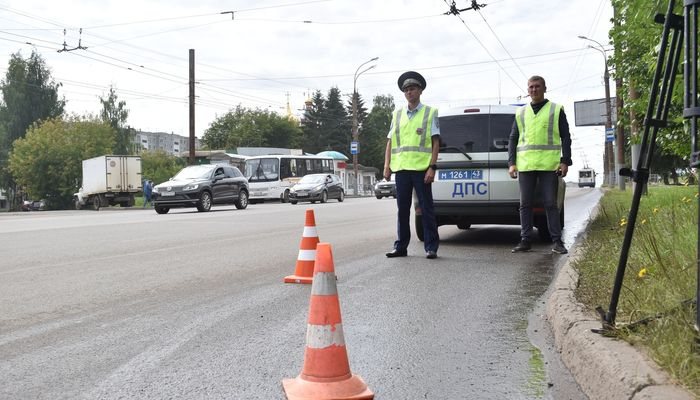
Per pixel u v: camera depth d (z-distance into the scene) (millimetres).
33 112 72500
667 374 2959
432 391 3480
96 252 9469
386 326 4879
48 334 4703
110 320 5125
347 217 17203
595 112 51719
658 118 3572
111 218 18656
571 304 4535
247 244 10461
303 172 42094
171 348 4328
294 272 7289
